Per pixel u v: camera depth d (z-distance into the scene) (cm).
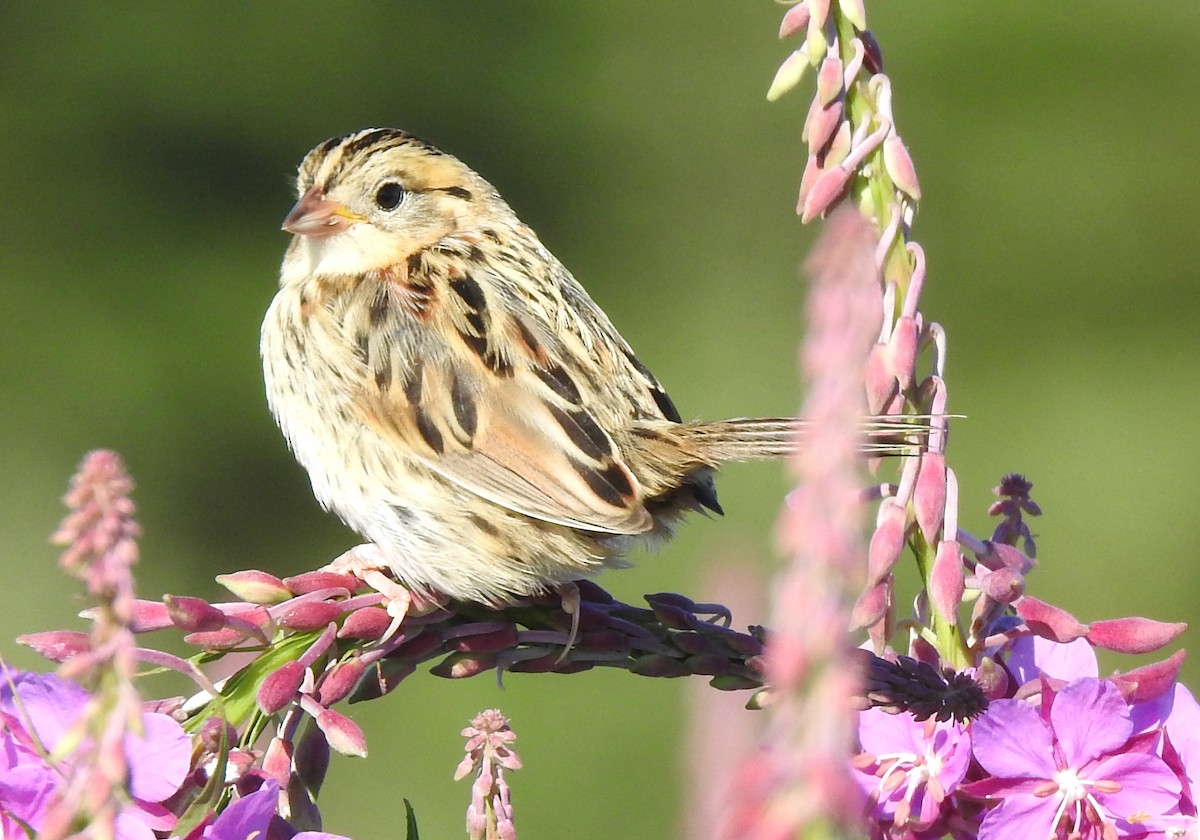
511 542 759
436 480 771
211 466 2827
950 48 3278
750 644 511
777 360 3159
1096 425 3047
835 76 555
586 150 3347
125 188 3117
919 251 548
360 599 554
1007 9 3275
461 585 770
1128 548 2856
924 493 527
